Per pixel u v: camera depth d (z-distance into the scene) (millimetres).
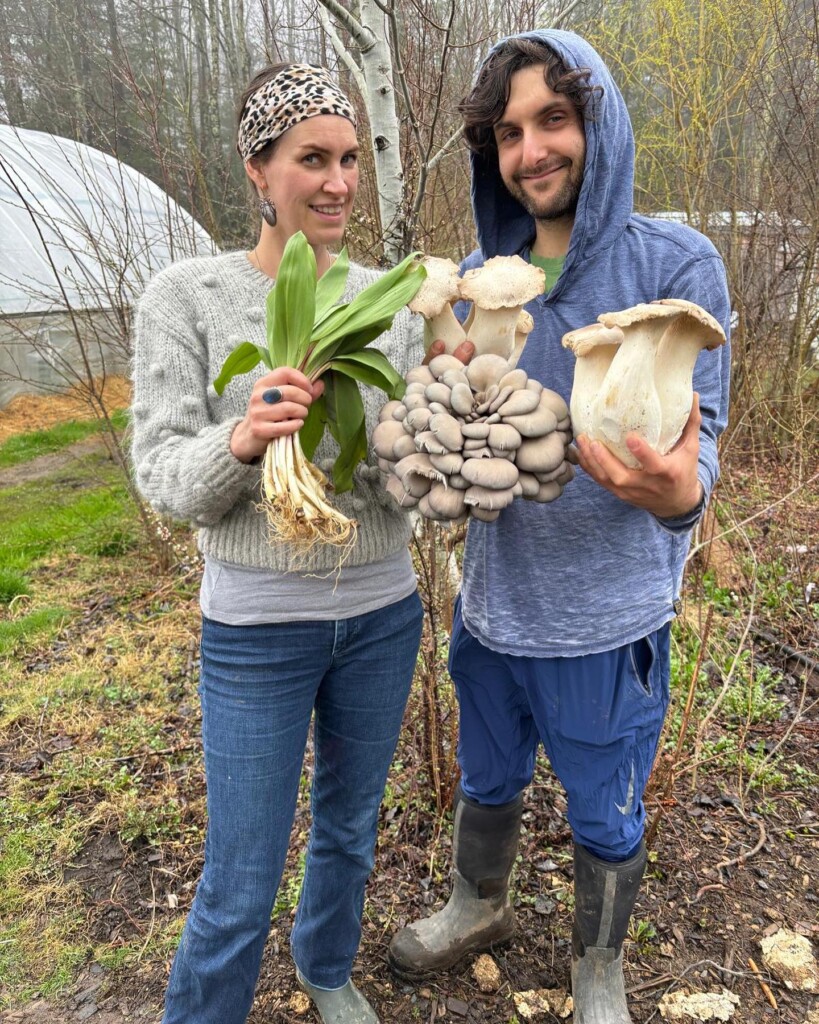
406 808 2326
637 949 1936
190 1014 1438
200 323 1324
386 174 2521
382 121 2467
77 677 3350
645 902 2074
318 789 1589
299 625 1346
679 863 2205
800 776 2557
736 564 3809
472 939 1884
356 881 1600
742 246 5758
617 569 1421
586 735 1477
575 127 1310
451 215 3891
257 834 1353
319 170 1292
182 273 1353
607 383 1049
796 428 4414
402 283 1189
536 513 1419
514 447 1051
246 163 1359
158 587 4332
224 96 9242
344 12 2275
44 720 3066
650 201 6117
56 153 7848
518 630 1486
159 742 2865
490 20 3828
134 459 1357
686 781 2529
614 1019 1644
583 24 5293
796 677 3170
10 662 3541
